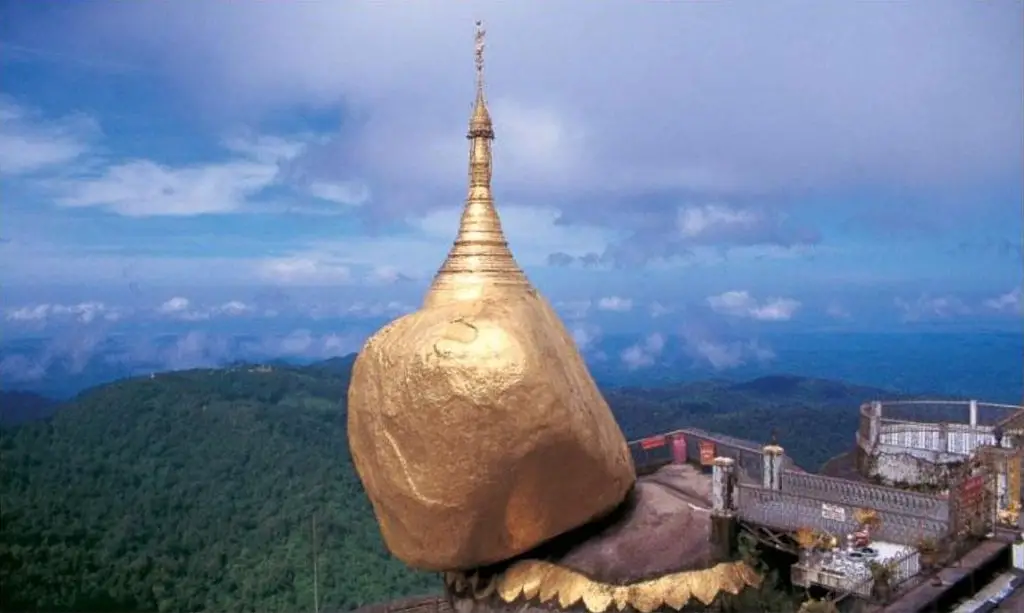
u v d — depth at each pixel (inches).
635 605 529.7
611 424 631.8
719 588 530.3
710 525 571.2
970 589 487.5
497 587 584.4
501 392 541.6
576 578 553.3
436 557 576.4
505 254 676.7
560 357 601.3
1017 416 783.7
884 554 500.1
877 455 727.7
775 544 546.6
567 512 575.5
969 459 629.3
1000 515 574.9
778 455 606.5
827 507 532.7
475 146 694.5
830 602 454.0
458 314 594.9
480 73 708.0
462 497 551.5
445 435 549.0
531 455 547.5
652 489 654.5
